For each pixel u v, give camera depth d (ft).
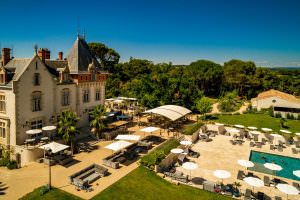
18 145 115.96
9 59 133.69
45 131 129.39
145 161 102.47
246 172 105.40
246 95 366.63
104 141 139.13
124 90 277.03
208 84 386.11
